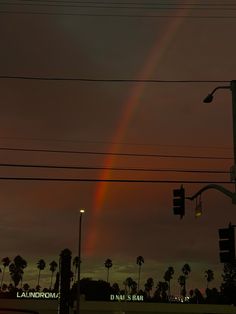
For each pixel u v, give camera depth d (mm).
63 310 46188
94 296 110938
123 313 66188
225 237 22766
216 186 22375
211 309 68062
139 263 164125
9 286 153125
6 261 156750
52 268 157000
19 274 155000
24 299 70562
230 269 104500
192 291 146875
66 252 47531
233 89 21859
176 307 68688
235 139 21359
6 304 70312
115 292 114312
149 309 68750
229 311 67750
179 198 23719
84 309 68938
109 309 69000
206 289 127688
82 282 113750
